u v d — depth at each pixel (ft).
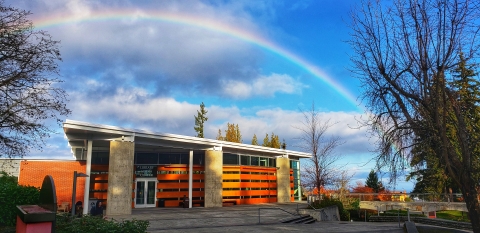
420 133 22.58
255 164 128.98
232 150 119.24
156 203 107.04
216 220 68.85
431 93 22.03
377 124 25.18
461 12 21.68
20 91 47.47
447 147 21.36
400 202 110.63
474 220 21.08
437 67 21.77
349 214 103.71
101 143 94.48
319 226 67.72
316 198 110.52
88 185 80.48
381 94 24.75
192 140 98.94
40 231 25.80
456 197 105.50
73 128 74.49
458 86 22.90
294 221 72.08
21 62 46.55
